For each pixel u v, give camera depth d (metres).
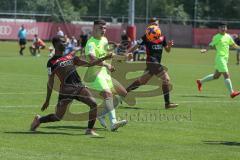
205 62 96.00
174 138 27.25
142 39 37.84
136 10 163.12
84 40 71.50
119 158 22.45
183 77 64.25
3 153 22.73
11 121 30.72
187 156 23.19
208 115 35.09
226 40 44.50
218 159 22.73
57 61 27.23
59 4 165.88
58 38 27.23
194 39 149.25
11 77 57.28
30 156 22.33
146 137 27.33
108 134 27.94
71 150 23.75
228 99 43.69
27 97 41.03
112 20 159.50
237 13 165.75
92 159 22.12
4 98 40.09
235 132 29.44
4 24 148.25
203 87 53.31
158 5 164.38
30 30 150.50
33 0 158.50
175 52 126.50
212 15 166.12
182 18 163.25
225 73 44.50
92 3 167.50
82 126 29.89
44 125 29.89
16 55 99.06
